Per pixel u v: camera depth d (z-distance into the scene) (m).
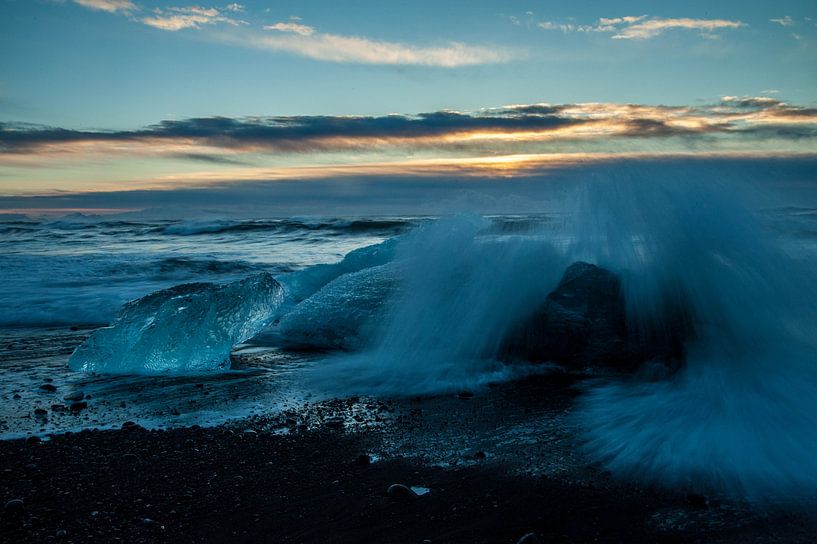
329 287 7.14
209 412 4.44
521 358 5.50
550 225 6.68
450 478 3.21
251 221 27.19
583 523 2.69
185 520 2.82
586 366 5.27
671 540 2.52
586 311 5.51
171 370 5.67
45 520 2.81
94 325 7.78
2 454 3.62
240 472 3.35
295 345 6.70
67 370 5.68
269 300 6.37
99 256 14.48
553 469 3.25
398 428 4.02
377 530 2.69
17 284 10.33
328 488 3.13
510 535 2.61
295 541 2.62
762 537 2.51
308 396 4.81
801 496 2.82
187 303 5.80
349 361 5.82
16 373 5.57
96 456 3.59
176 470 3.38
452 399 4.62
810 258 5.38
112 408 4.55
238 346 6.71
